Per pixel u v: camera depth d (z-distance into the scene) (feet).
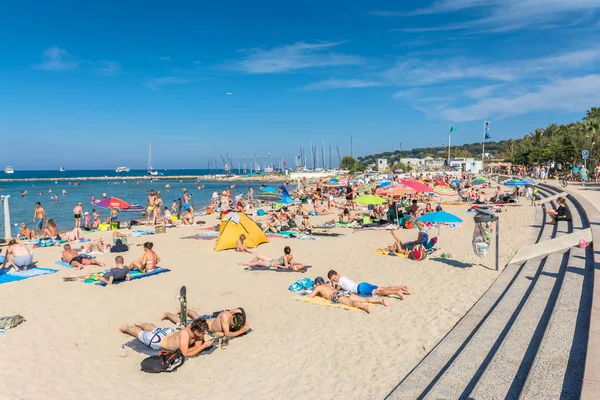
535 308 24.08
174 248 54.34
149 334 23.65
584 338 18.75
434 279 35.29
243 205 103.40
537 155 201.87
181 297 26.02
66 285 35.99
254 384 19.61
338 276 32.58
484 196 99.91
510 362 17.66
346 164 452.35
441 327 24.58
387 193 71.56
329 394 18.17
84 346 24.21
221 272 40.91
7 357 22.31
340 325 26.18
